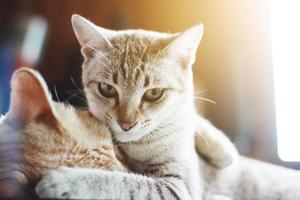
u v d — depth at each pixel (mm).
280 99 611
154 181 333
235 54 644
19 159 264
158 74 376
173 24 655
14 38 525
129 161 371
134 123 357
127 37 401
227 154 445
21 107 283
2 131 280
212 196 415
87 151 298
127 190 302
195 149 437
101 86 375
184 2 653
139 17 659
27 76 280
